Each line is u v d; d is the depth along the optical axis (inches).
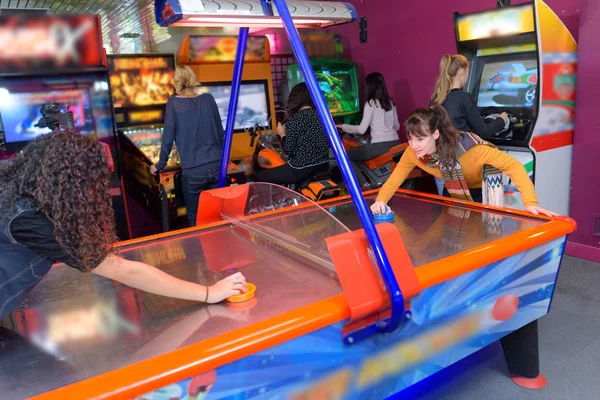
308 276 62.6
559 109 139.5
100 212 46.3
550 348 97.2
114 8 195.5
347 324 53.1
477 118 127.9
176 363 42.9
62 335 50.8
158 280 52.6
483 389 85.6
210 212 90.0
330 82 212.2
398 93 216.2
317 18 71.2
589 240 143.2
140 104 182.5
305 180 161.9
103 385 40.1
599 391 83.3
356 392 56.9
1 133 147.9
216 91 190.2
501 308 70.2
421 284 57.7
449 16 185.9
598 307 113.0
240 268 66.9
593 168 139.3
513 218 79.5
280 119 226.4
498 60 154.6
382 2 212.2
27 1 189.0
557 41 134.8
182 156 150.6
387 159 178.5
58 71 147.3
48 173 43.8
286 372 50.1
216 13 61.1
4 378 43.1
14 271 46.9
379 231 54.7
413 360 61.4
